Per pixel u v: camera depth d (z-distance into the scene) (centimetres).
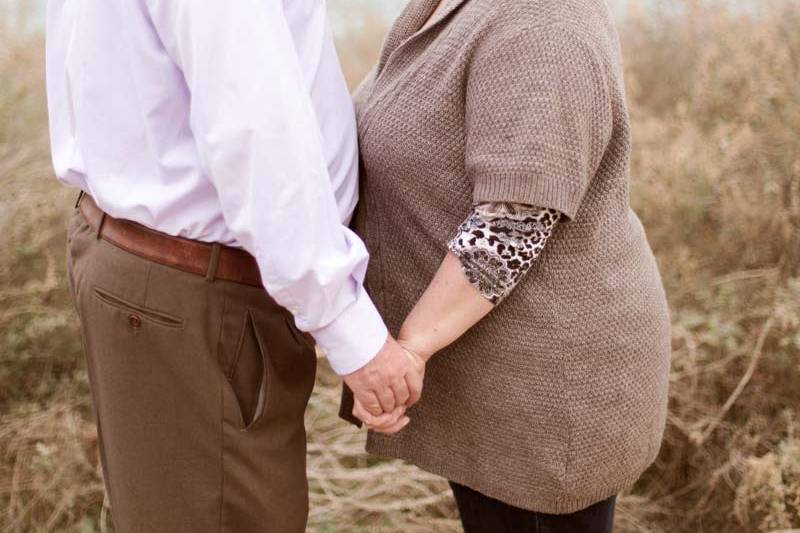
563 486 137
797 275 248
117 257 130
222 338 130
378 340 125
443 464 147
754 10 296
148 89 122
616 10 372
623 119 125
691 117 292
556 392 134
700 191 259
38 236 263
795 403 226
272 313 133
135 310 129
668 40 344
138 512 140
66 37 135
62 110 138
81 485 229
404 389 129
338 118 134
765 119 265
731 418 233
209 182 123
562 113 116
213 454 134
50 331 255
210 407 132
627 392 136
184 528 138
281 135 112
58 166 138
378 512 227
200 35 111
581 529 149
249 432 135
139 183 127
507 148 117
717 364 225
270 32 113
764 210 250
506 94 117
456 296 125
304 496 147
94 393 143
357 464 245
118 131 126
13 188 266
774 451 223
